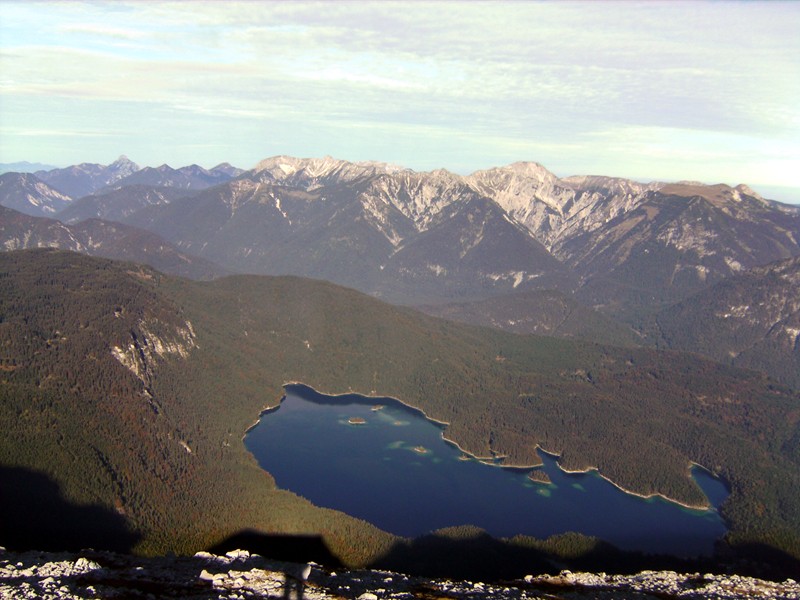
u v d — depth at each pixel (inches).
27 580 3959.2
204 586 4084.6
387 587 4453.7
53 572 4133.9
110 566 4446.4
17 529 7268.7
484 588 4665.4
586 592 4785.9
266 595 3988.7
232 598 3875.5
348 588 4298.7
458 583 4795.8
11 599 3535.9
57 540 7263.8
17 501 7706.7
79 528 7603.4
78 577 4074.8
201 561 4724.4
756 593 4894.2
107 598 3708.2
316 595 4060.0
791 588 5044.3
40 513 7647.6
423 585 4596.5
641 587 4975.4
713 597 4704.7
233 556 4921.3
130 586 3971.5
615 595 4682.6
